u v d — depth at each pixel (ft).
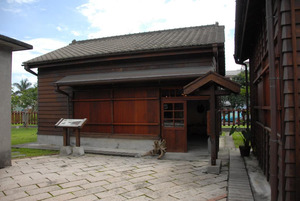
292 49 9.55
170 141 24.88
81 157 23.63
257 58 20.04
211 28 34.30
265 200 12.01
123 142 26.63
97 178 16.43
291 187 9.56
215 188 14.25
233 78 64.85
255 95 23.50
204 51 23.25
